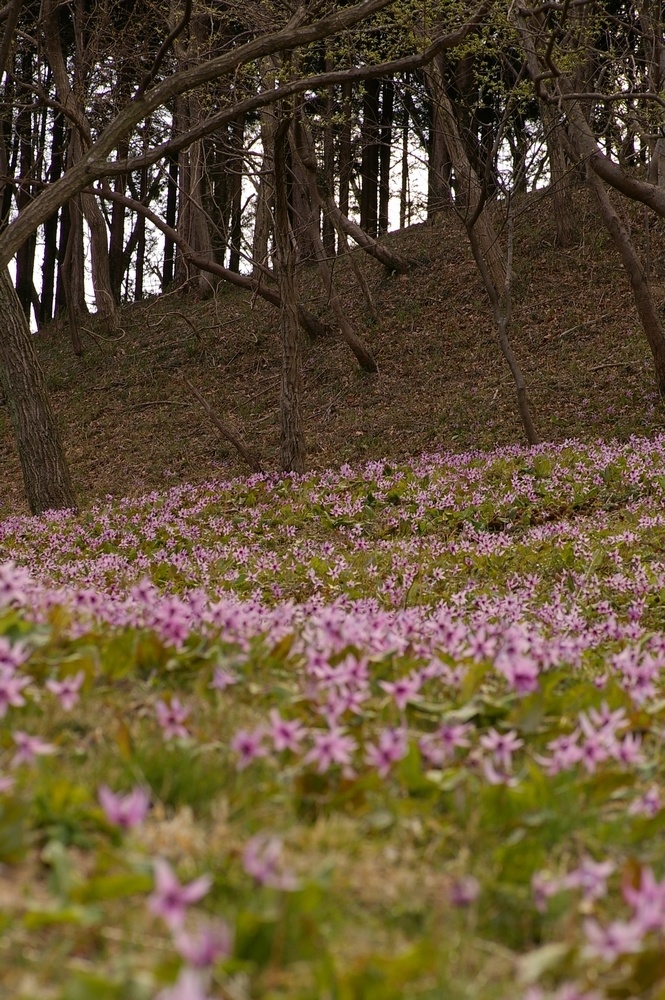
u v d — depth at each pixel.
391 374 25.41
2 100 19.86
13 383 17.30
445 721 3.85
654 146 20.34
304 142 23.14
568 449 16.78
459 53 15.95
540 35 15.21
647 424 19.14
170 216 44.53
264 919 2.20
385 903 2.55
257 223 28.25
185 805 2.96
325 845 2.79
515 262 27.94
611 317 24.62
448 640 4.92
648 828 2.98
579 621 6.47
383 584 9.66
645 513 12.45
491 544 11.41
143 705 3.82
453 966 2.29
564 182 27.53
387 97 36.78
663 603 8.71
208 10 15.55
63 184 9.62
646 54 18.89
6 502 24.02
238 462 23.50
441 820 3.04
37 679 3.93
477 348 25.30
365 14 10.28
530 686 3.88
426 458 18.28
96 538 13.95
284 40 10.09
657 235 27.23
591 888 2.47
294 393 17.98
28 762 2.88
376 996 2.04
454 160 22.75
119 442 26.36
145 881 2.32
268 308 31.58
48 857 2.45
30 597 4.93
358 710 3.57
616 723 3.60
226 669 4.19
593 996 2.01
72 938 2.23
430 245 31.00
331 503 14.79
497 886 2.63
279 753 3.41
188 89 10.05
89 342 33.56
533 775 3.13
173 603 4.41
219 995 2.07
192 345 30.27
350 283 30.86
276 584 9.98
